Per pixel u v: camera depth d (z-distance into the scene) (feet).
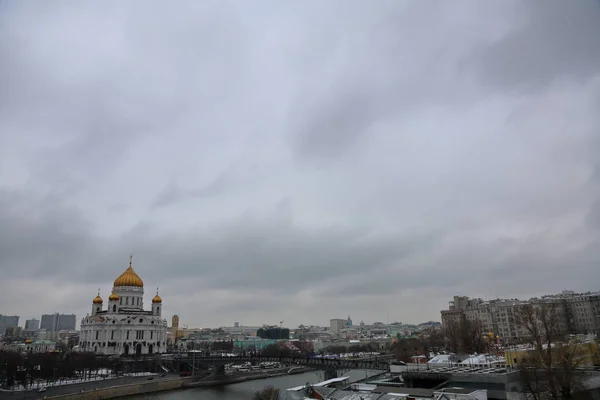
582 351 494.18
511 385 373.61
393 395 342.64
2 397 632.79
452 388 357.61
